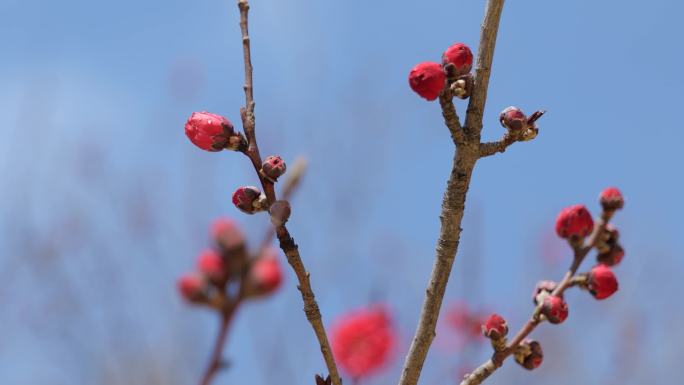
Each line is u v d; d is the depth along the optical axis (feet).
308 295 2.63
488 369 2.78
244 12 2.67
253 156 2.64
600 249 2.89
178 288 3.06
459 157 2.68
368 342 3.20
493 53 2.68
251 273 3.04
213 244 3.07
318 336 2.63
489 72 2.68
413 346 2.69
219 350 3.02
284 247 2.62
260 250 3.07
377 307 3.25
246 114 2.65
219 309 3.04
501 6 2.68
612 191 2.90
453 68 2.66
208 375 3.01
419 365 2.68
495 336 2.78
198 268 3.06
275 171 2.63
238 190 2.65
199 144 2.65
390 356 3.22
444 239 2.68
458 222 2.68
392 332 3.23
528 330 2.78
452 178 2.68
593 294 2.86
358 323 3.21
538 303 2.86
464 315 3.99
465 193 2.68
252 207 2.65
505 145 2.69
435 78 2.64
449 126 2.67
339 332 3.21
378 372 3.20
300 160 2.94
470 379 2.78
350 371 3.19
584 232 2.89
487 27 2.68
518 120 2.68
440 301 2.69
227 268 3.05
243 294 3.04
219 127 2.64
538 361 2.78
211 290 3.05
